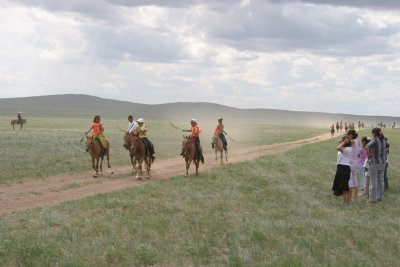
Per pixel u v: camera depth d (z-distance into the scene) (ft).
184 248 37.01
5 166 81.35
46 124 312.29
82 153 108.47
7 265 32.55
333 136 256.52
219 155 120.16
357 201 59.16
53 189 63.72
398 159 114.62
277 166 92.07
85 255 34.40
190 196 58.54
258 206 54.03
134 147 73.20
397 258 37.45
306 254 36.86
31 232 40.40
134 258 34.47
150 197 57.77
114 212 48.39
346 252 37.99
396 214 52.60
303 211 51.70
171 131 258.98
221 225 44.16
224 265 33.71
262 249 37.60
